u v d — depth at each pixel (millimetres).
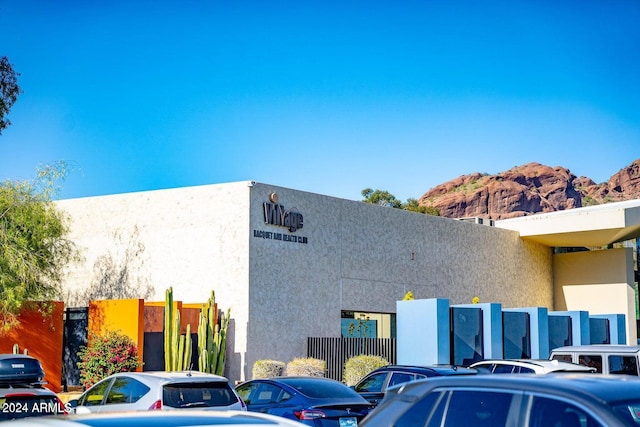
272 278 27984
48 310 25703
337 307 30391
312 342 28578
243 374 26672
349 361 25469
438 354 24844
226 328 26078
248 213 27453
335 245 30688
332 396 12453
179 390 12055
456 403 4949
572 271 43219
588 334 29969
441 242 36031
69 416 3889
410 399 5184
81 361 26734
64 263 29766
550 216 40125
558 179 198875
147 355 25656
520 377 4918
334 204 30906
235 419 3789
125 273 30109
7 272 25031
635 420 4285
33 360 17188
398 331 26141
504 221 41719
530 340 28484
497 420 4688
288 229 28875
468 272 37281
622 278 41344
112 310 25969
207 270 28125
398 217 33844
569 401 4410
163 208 29609
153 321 26047
